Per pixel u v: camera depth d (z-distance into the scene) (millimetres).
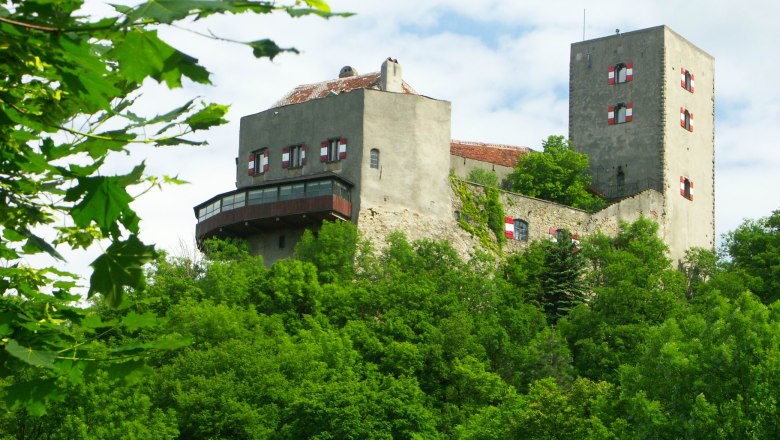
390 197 78625
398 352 64062
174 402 55500
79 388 41156
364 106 79312
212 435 53312
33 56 8250
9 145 9000
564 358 67625
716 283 77938
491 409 51500
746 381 42469
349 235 75312
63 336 9180
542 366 66625
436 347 64875
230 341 60062
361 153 78625
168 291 70125
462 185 82625
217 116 9016
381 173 78812
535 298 80812
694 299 78938
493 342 68125
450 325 66625
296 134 81250
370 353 65375
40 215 9398
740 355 42875
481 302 74812
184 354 59719
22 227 9047
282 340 63625
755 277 79688
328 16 7469
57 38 7910
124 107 9219
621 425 44719
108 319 9539
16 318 9008
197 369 57500
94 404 42000
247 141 83062
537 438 45719
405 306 70688
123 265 8578
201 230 80625
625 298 74688
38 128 9023
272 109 82625
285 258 77625
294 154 81250
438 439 53531
